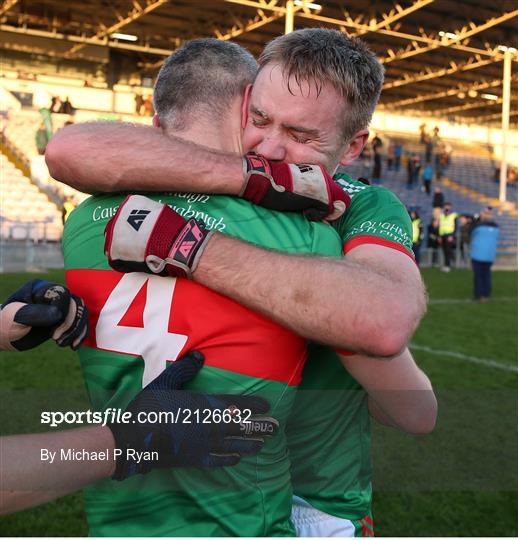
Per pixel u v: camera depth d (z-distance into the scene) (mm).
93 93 28375
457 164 31453
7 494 844
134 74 32344
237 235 995
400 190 26297
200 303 961
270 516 1015
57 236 15656
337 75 1096
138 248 945
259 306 927
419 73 32000
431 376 5488
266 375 976
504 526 2340
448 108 39938
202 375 963
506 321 8922
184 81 1148
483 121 41688
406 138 32344
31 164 19219
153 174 1000
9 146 21328
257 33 26969
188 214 1009
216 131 1141
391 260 1016
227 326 959
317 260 937
